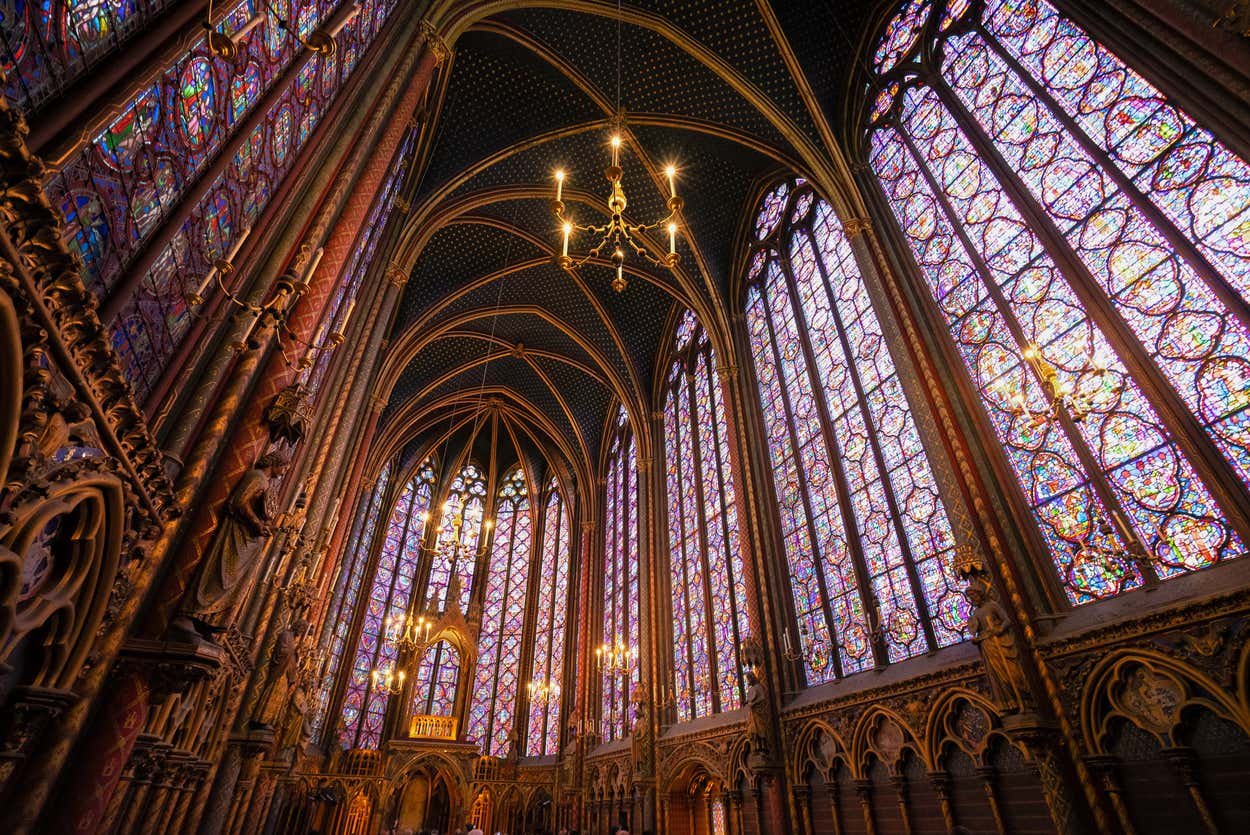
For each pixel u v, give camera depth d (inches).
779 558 494.9
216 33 140.4
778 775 423.8
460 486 1088.8
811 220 553.6
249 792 353.7
